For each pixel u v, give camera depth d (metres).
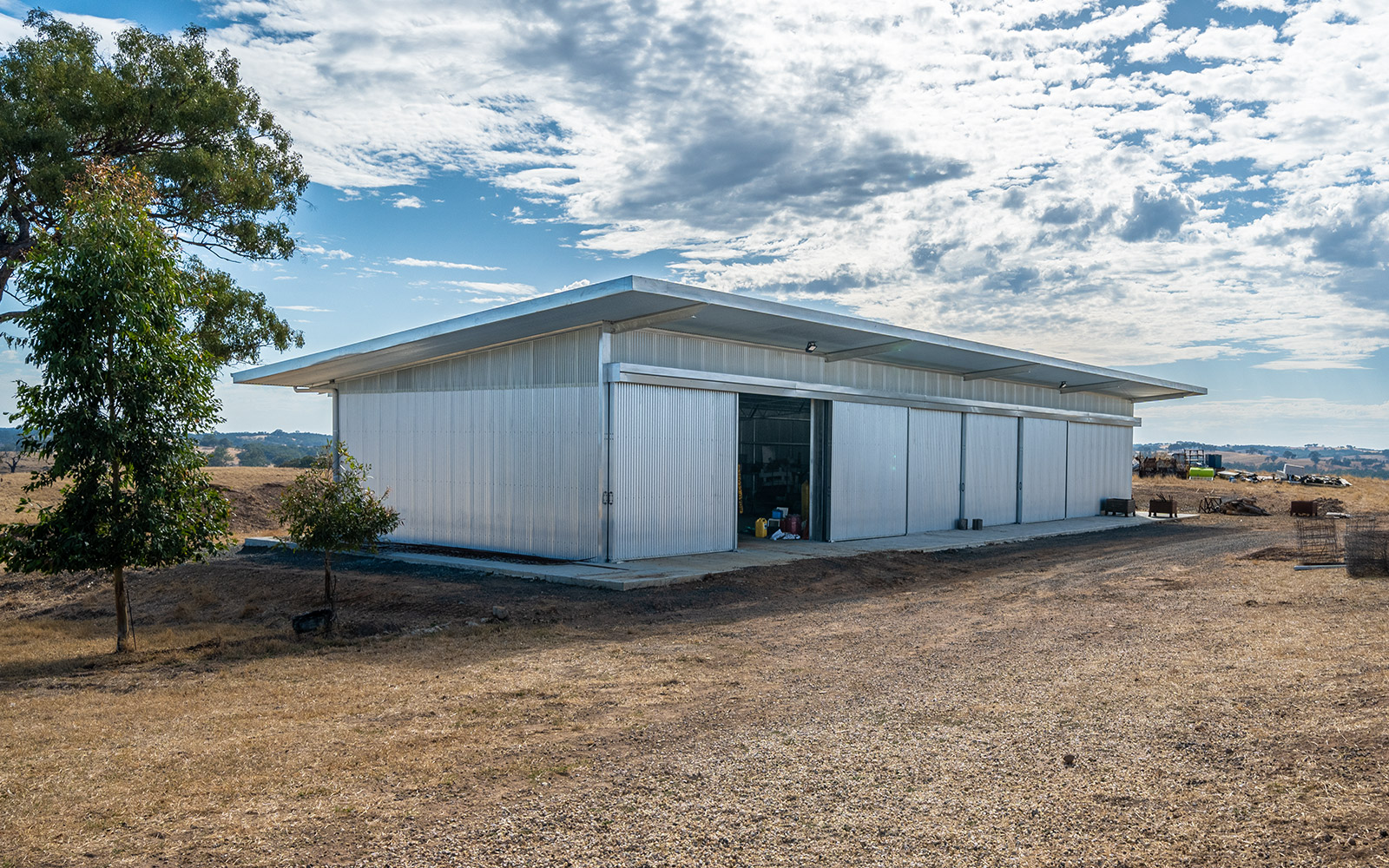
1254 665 8.16
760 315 17.06
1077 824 4.64
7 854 4.58
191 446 11.58
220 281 23.52
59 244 10.94
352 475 13.19
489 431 19.66
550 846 4.58
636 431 17.56
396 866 4.37
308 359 21.25
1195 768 5.39
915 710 7.23
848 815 4.91
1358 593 12.37
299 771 5.95
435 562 17.80
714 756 6.11
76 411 10.63
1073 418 33.00
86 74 20.64
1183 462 56.22
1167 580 15.47
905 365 25.02
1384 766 5.06
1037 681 8.09
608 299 15.18
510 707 7.72
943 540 23.44
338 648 10.94
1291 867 3.95
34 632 14.34
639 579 14.90
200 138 22.72
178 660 10.48
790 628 11.76
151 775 5.89
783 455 31.86
